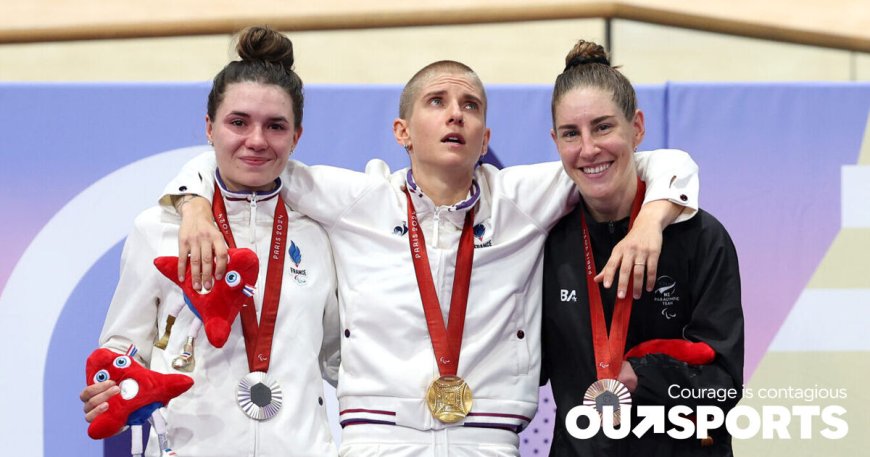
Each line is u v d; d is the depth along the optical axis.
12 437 6.88
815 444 6.98
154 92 7.09
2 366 6.91
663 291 5.91
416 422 5.79
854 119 7.13
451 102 6.00
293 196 6.16
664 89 7.15
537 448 7.18
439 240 6.07
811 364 7.02
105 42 9.62
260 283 5.93
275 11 9.67
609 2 9.34
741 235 7.09
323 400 5.95
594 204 5.97
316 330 5.98
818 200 7.10
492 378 5.94
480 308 5.99
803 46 9.37
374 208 6.12
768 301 7.05
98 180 7.03
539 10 9.46
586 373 5.97
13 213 6.98
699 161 7.11
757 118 7.13
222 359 5.82
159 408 5.66
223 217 5.98
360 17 9.61
